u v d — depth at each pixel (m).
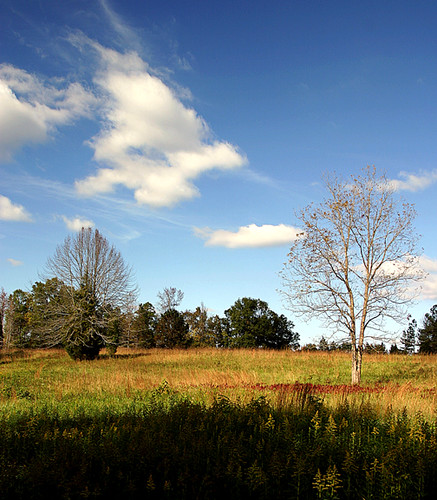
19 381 21.67
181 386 16.45
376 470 5.84
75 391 16.11
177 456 6.48
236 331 65.25
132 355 40.47
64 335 37.59
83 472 5.83
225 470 5.98
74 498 5.49
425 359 32.28
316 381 21.25
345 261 21.30
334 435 7.64
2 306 56.88
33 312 54.62
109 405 12.23
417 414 8.87
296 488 5.48
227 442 7.11
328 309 21.02
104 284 42.12
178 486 5.71
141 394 14.98
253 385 16.30
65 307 40.44
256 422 8.80
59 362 34.94
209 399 12.44
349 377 23.27
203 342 67.12
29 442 7.76
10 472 6.07
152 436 7.43
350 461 5.95
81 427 8.71
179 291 65.31
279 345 65.88
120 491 5.70
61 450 6.69
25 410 11.59
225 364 30.61
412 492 5.43
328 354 36.59
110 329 40.69
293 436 7.62
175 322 55.47
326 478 5.47
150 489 5.54
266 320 64.69
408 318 20.75
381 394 12.88
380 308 20.62
